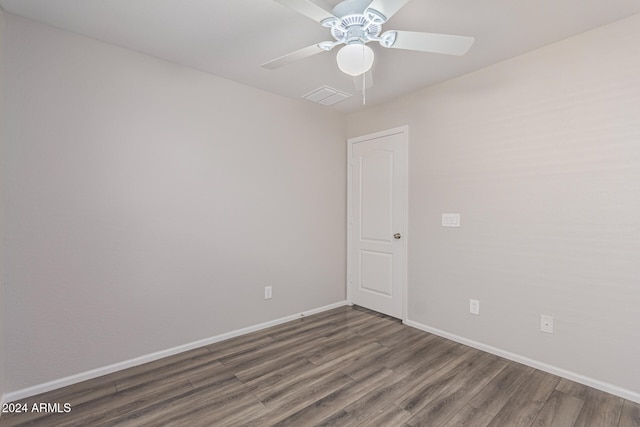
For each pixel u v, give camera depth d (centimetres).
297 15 189
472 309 265
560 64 215
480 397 194
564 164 214
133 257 232
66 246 205
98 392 199
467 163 267
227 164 281
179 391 200
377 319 331
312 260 349
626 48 190
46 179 198
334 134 370
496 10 181
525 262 233
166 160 247
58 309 203
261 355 250
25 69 191
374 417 175
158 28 203
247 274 296
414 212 309
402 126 318
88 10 184
